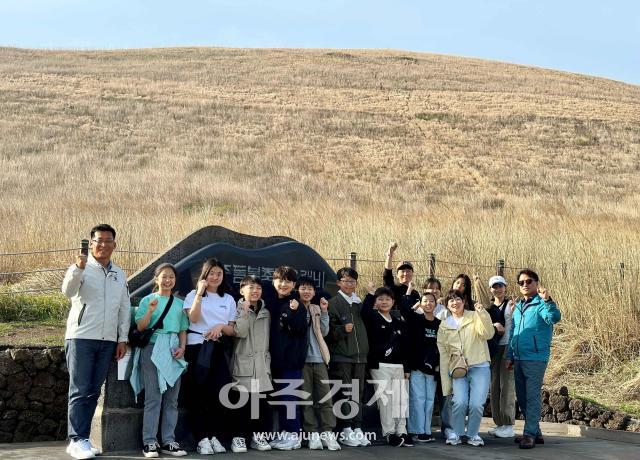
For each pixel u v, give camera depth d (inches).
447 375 345.7
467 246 633.0
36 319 436.8
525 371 342.0
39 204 938.1
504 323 374.9
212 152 1648.6
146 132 1777.8
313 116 2006.6
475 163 1700.3
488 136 1923.0
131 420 301.3
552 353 489.7
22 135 1669.5
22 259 554.9
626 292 501.7
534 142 1894.7
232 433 309.6
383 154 1729.8
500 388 374.6
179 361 295.7
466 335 344.8
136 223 672.4
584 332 490.6
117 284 288.8
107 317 283.7
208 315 303.6
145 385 293.4
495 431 372.2
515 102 2295.8
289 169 1549.0
